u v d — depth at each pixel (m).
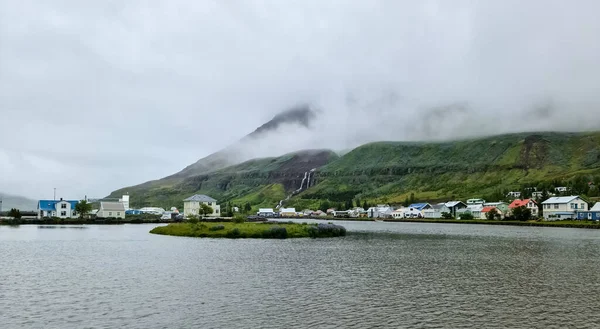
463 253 80.56
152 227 178.00
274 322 34.22
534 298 42.56
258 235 120.50
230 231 120.44
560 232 143.62
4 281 50.09
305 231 127.00
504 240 110.25
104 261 67.00
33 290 45.19
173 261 67.19
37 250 82.50
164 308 38.12
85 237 116.69
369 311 37.56
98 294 43.41
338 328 32.81
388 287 47.72
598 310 38.12
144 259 69.50
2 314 35.94
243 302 40.47
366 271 58.66
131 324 33.41
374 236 129.75
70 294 43.34
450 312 37.38
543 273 57.25
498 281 51.59
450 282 50.78
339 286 48.09
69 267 60.78
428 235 133.38
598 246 92.50
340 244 99.81
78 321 34.09
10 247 88.31
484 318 35.59
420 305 39.72
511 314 36.84
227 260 68.69
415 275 55.53
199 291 45.06
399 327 33.12
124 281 50.31
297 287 47.44
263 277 53.47
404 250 86.06
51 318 34.88
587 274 56.56
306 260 69.44
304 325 33.50
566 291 45.91
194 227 130.62
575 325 33.75
